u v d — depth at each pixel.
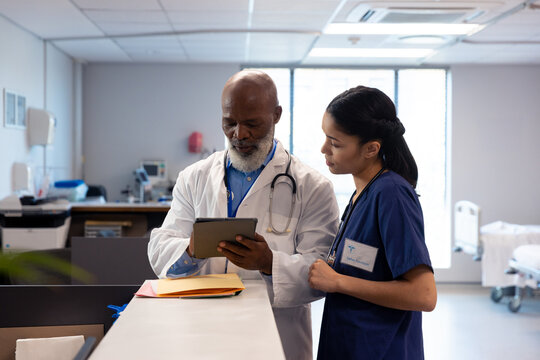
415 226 1.19
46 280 2.15
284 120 6.62
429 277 1.16
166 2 4.00
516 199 6.52
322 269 1.23
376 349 1.22
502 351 4.00
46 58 5.29
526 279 5.15
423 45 5.46
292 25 4.63
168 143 6.47
